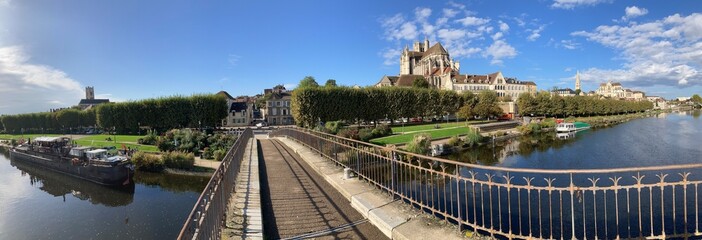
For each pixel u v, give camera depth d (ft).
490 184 19.47
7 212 78.07
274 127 239.71
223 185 22.81
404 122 219.00
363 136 116.37
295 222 22.72
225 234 19.67
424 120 230.48
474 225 19.33
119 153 116.78
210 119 196.44
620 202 52.31
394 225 20.56
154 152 124.57
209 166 109.60
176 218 70.79
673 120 293.84
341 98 163.63
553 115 292.81
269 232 21.07
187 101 193.36
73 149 114.73
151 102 193.16
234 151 34.86
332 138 49.44
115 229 65.36
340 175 34.53
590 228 42.73
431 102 211.61
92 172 101.09
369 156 31.96
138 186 98.22
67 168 112.78
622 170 17.61
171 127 192.44
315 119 155.63
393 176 26.13
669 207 49.57
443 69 389.80
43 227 67.72
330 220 23.07
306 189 31.24
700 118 316.19
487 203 53.06
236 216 22.88
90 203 84.38
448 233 19.56
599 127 233.96
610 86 633.61
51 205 83.41
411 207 23.81
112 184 96.63
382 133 131.34
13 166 148.46
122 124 195.42
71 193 95.30
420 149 104.42
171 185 98.32
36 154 135.95
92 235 62.75
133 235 62.13
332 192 30.04
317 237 20.30
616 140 152.05
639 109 463.83
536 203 52.75
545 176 74.95
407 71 447.42
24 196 93.30
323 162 42.70
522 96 285.23
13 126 299.17
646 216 46.37
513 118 279.90
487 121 226.99
